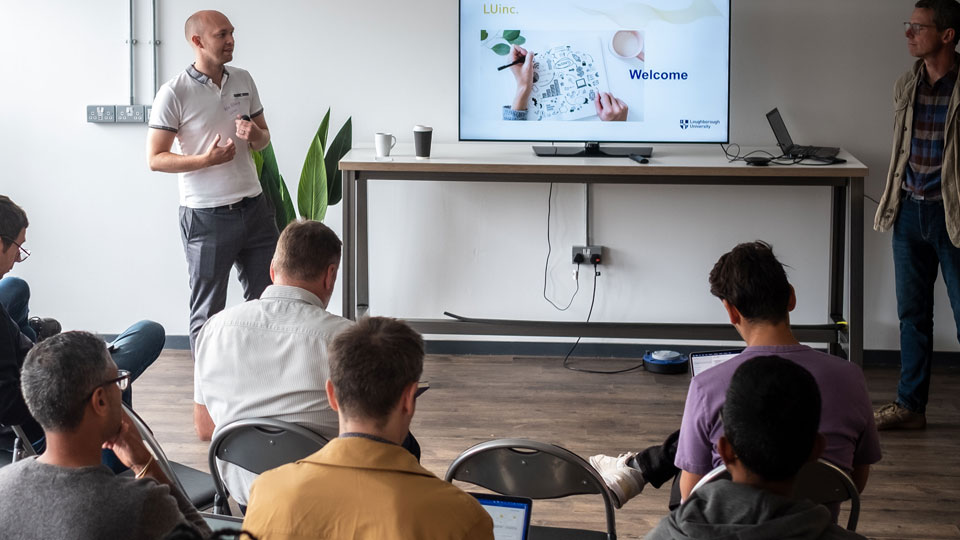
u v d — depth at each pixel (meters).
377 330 1.60
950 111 3.72
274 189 4.70
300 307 2.35
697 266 4.93
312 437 2.23
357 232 4.78
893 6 4.61
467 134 4.61
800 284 4.90
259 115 4.33
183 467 2.68
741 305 2.10
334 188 4.81
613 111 4.54
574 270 4.96
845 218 4.70
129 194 4.99
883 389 4.54
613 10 4.46
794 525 1.35
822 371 2.03
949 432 4.00
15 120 4.93
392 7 4.79
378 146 4.44
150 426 4.05
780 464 1.42
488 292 5.02
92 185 4.99
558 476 2.20
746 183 4.27
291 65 4.86
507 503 2.04
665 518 1.46
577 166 4.23
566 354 5.07
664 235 4.91
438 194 4.95
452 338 5.09
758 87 4.72
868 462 2.14
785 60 4.69
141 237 5.04
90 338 1.71
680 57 4.47
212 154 3.99
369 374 1.55
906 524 3.22
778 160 4.33
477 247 4.98
